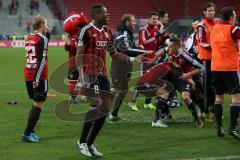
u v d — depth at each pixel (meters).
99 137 23.50
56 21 120.06
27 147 21.44
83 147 19.86
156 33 31.12
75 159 19.56
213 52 23.38
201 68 25.86
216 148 21.28
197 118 25.86
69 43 30.78
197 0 132.12
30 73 22.03
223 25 23.02
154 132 24.67
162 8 132.12
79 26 30.52
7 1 125.69
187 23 120.38
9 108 31.64
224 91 23.38
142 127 25.95
